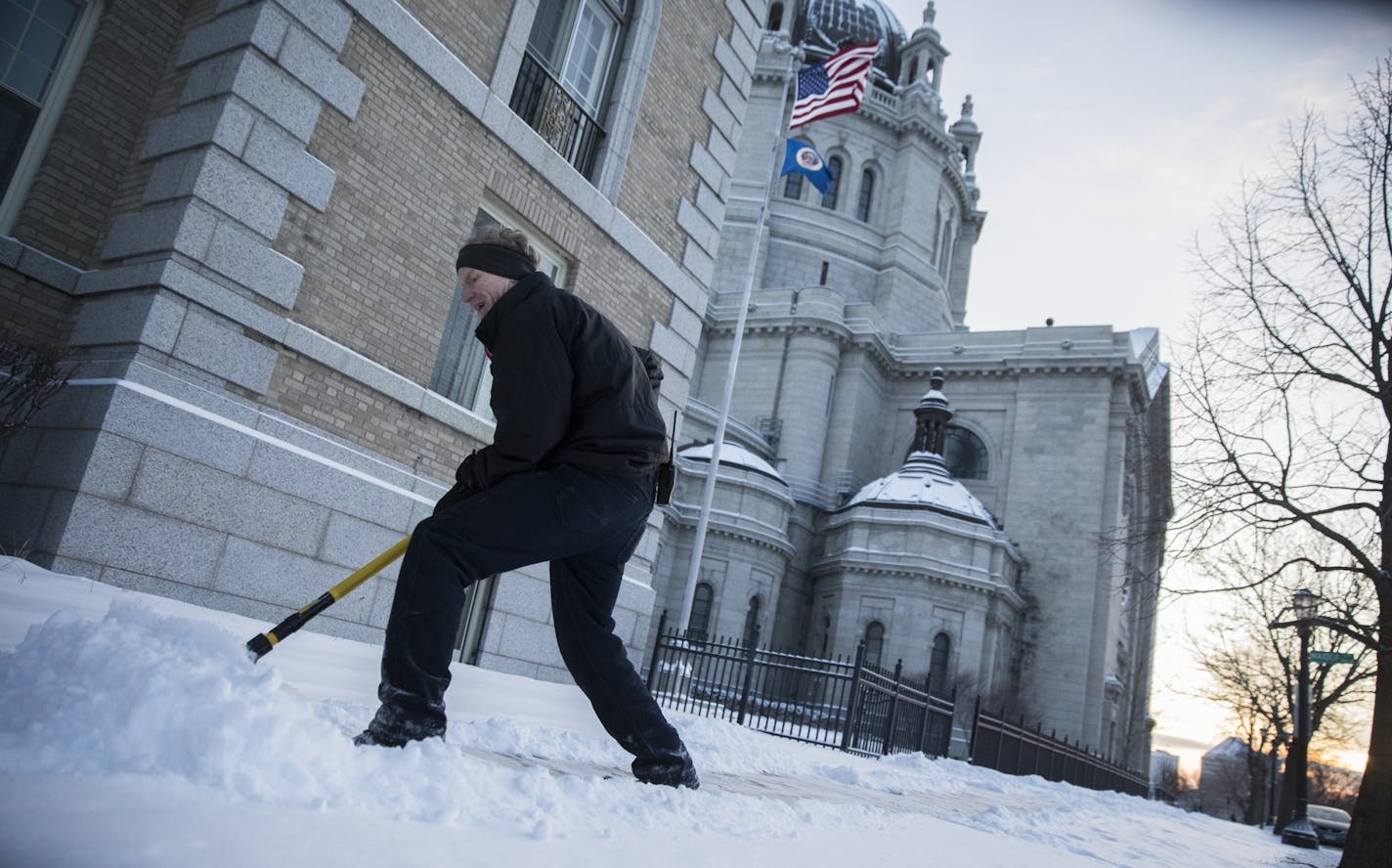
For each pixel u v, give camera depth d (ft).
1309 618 37.63
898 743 48.73
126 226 22.91
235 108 22.91
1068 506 133.59
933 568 112.78
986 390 147.33
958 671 108.99
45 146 22.98
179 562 21.15
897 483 126.00
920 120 184.14
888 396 155.02
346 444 25.62
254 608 22.74
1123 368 138.21
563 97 34.19
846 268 174.40
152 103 24.80
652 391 9.80
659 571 111.45
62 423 20.42
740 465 117.70
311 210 24.79
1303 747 63.05
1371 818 33.01
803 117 73.05
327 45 25.07
